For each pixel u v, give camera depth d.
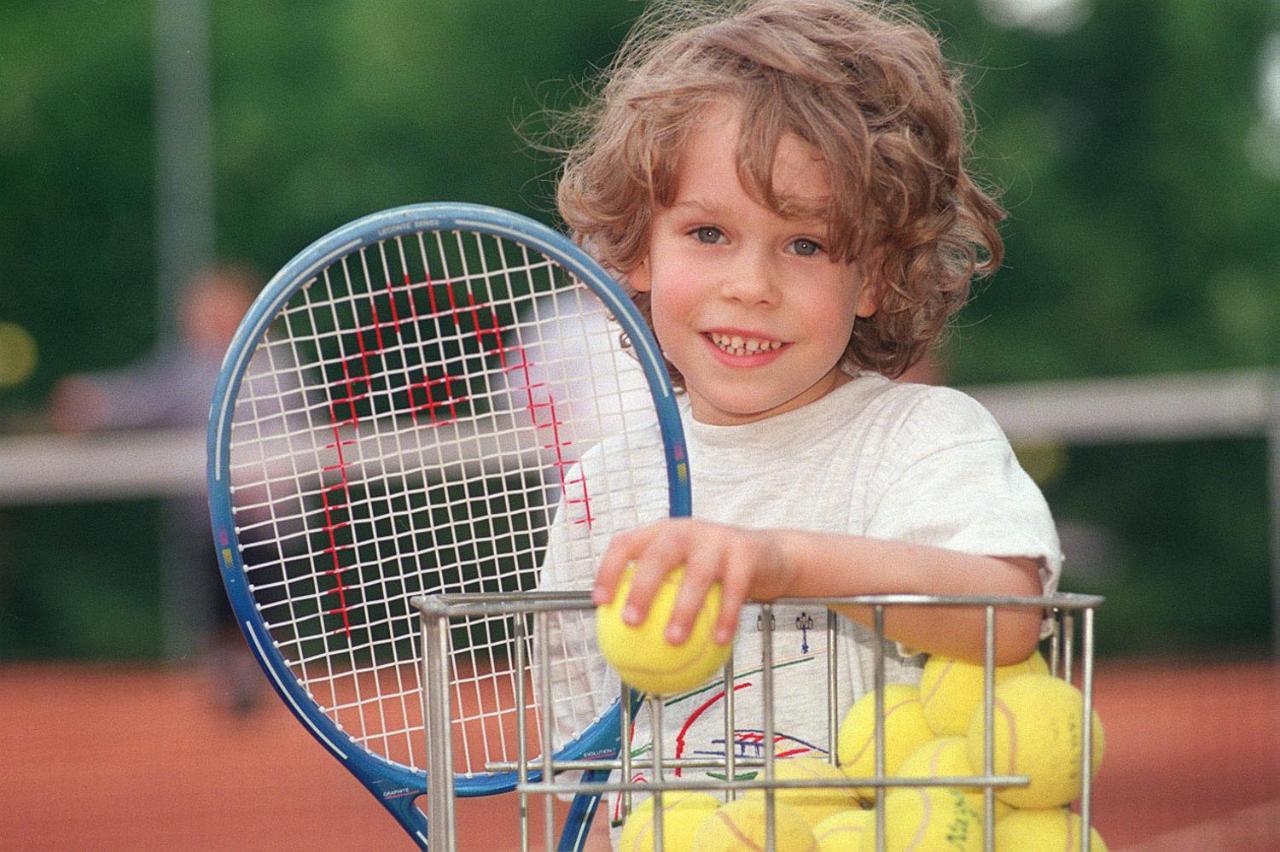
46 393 33.41
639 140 3.42
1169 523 27.95
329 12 33.84
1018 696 2.75
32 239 33.97
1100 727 2.83
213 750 13.98
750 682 3.39
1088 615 2.62
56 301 33.97
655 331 3.53
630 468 3.51
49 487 16.03
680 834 2.90
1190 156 32.75
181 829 10.46
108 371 33.78
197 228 30.00
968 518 2.96
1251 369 31.58
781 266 3.31
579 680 3.68
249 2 33.56
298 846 9.79
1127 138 32.84
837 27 3.52
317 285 19.83
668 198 3.35
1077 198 32.53
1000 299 31.42
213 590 15.91
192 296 29.36
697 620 2.53
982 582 2.75
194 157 30.03
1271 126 34.09
